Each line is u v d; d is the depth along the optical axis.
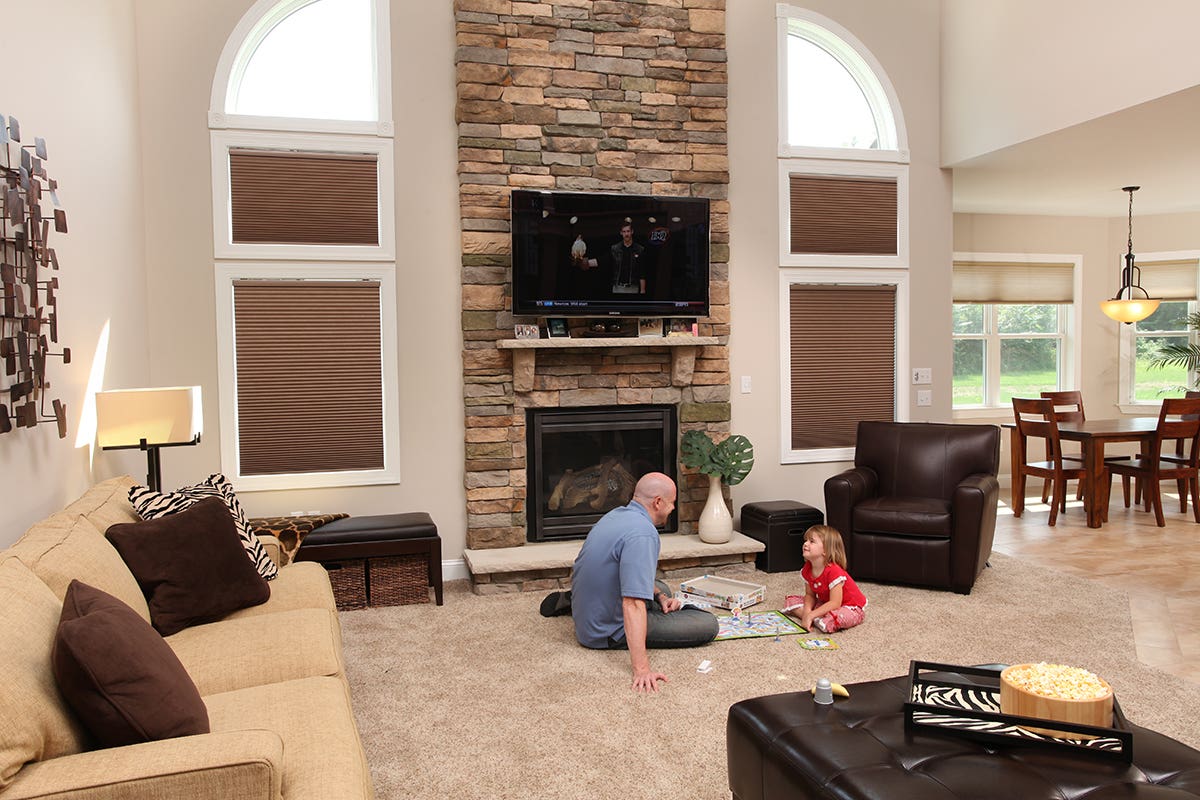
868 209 5.46
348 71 4.65
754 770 1.98
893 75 5.49
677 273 4.83
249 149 4.41
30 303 2.74
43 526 2.34
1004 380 8.15
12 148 2.62
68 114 3.26
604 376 4.89
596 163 4.82
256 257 4.43
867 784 1.65
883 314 5.53
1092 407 8.22
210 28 4.35
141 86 4.25
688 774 2.44
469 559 4.47
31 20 2.91
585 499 4.96
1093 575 4.65
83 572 2.13
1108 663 3.29
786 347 5.30
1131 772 1.67
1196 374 8.03
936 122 5.59
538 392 4.77
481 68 4.62
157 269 4.31
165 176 4.30
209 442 4.41
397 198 4.60
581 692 3.06
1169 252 7.98
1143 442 6.54
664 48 4.93
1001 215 7.87
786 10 5.22
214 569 2.71
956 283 7.79
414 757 2.57
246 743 1.51
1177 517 6.29
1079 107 4.56
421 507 4.72
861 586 4.45
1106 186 6.46
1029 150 5.18
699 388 5.05
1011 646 3.49
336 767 1.71
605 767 2.49
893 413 5.57
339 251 4.54
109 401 3.28
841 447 5.47
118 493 2.99
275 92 4.56
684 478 5.03
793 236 5.31
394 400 4.64
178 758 1.46
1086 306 8.13
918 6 5.54
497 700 3.00
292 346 4.52
